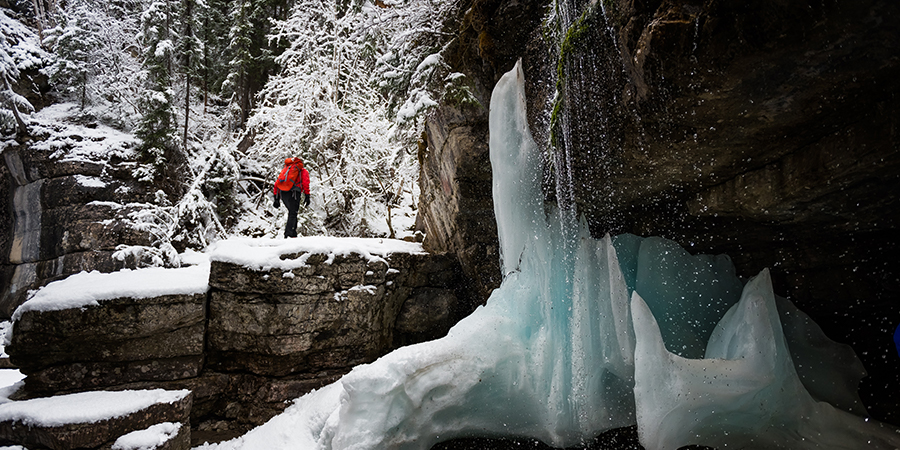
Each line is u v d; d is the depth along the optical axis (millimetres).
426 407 3869
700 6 2455
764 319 3660
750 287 3908
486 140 5395
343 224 10500
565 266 4289
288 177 7340
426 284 6398
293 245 5086
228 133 11734
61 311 4461
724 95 2689
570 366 4000
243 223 10117
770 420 3617
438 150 6207
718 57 2463
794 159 3146
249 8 12484
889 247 3463
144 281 4891
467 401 3988
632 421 4035
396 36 6062
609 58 3184
